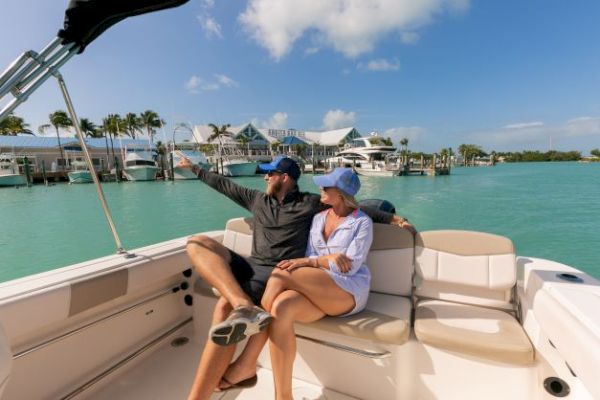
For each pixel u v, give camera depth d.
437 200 17.09
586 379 0.99
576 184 25.44
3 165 27.27
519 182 27.69
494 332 1.55
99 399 1.69
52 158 34.00
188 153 29.62
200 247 1.73
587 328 1.07
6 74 1.16
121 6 1.28
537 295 1.42
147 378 1.85
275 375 1.42
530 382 1.43
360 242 1.74
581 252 8.21
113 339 1.86
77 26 1.27
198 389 1.32
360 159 37.53
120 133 41.31
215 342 1.28
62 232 11.44
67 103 1.70
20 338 1.43
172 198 19.52
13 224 12.70
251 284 1.71
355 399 1.71
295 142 49.50
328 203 1.86
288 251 1.85
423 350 1.60
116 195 21.05
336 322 1.62
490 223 11.43
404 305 1.85
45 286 1.47
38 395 1.53
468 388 1.53
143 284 1.89
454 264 1.92
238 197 2.21
